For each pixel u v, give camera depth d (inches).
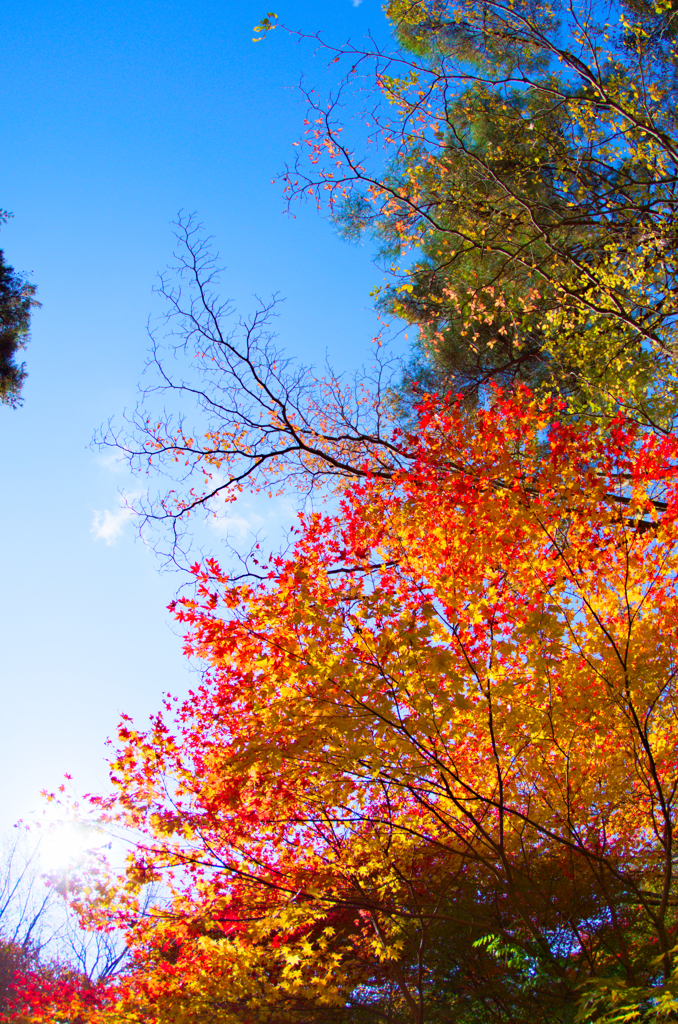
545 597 200.4
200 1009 228.7
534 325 502.3
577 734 213.2
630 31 434.0
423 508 221.3
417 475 237.1
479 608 196.2
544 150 466.3
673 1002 144.0
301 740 190.5
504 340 520.7
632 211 453.7
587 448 226.4
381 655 183.2
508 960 216.2
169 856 231.5
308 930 243.4
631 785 231.1
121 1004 231.8
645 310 464.8
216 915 241.9
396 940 235.6
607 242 450.9
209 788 218.2
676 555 204.8
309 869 234.2
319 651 187.6
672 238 410.9
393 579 209.0
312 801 215.0
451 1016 221.6
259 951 224.2
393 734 184.5
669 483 214.8
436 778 199.2
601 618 210.7
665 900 190.1
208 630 205.0
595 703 197.6
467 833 231.1
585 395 483.8
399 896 241.3
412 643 182.5
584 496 217.6
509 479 224.8
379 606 190.7
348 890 236.1
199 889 246.7
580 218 438.6
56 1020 244.1
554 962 189.2
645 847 250.1
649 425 408.8
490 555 206.8
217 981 226.2
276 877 235.6
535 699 195.6
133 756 226.5
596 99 428.8
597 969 207.2
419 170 442.0
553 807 229.9
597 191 466.0
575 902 231.8
